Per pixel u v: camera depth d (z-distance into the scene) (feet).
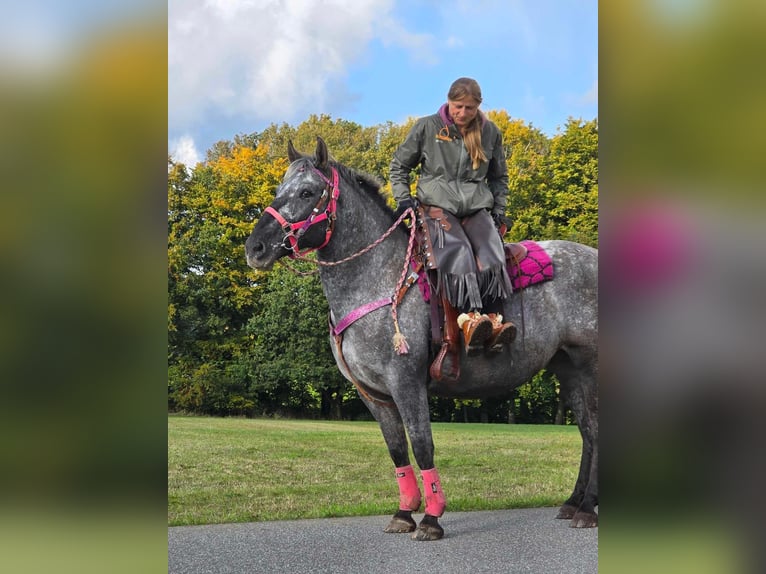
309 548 12.92
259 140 80.12
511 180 64.59
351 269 13.56
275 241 12.96
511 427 52.80
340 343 13.70
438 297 13.39
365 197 13.93
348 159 73.41
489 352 13.51
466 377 13.93
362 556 12.30
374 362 13.33
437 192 13.97
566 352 14.73
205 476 22.22
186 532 14.39
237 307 74.49
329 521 15.48
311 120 78.74
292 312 71.82
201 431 39.24
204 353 74.84
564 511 15.17
